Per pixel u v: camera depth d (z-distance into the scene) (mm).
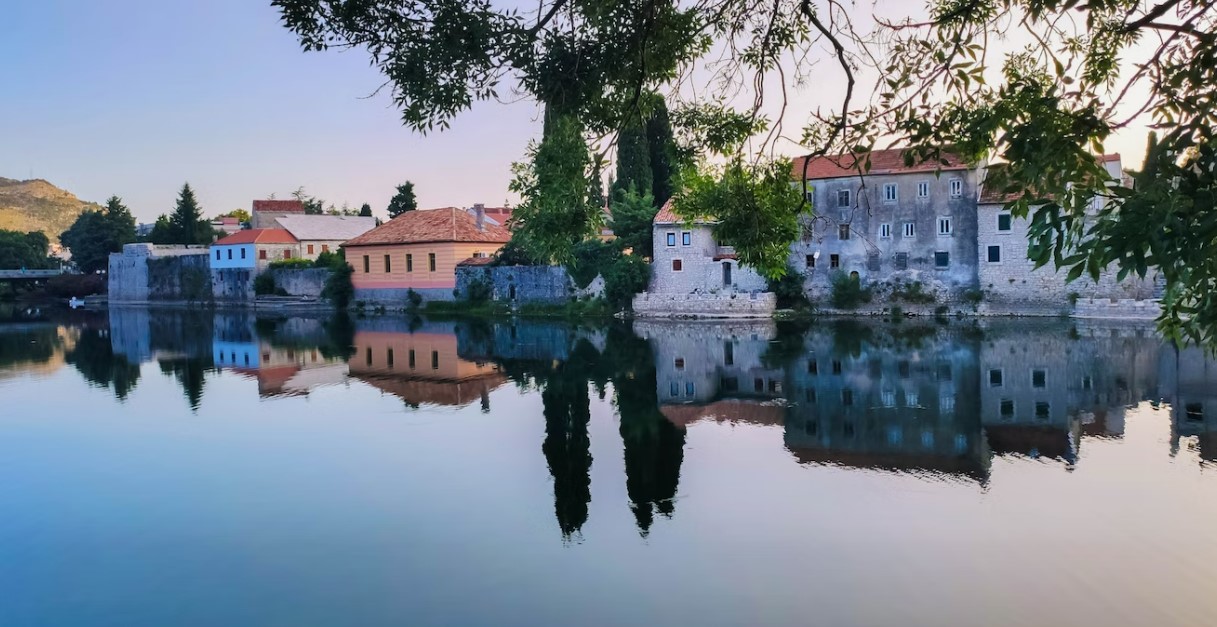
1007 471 14281
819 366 27906
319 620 9203
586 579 10172
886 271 48531
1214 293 5074
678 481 14344
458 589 9961
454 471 15258
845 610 9156
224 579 10367
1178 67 5242
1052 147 5227
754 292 49812
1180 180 4578
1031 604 9180
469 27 7461
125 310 75625
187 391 25438
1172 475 13711
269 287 74250
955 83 6895
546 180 8930
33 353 37188
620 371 28250
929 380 24297
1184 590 9398
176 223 100688
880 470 14641
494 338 41562
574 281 56219
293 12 7531
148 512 13008
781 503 12945
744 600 9484
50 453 17094
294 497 13711
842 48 7336
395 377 27891
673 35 8656
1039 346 31031
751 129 9844
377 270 66812
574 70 8195
